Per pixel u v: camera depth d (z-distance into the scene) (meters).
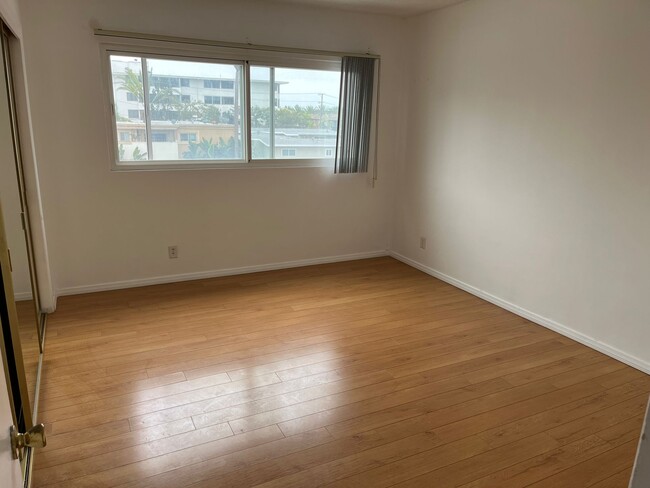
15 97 3.12
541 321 3.57
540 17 3.34
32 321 2.74
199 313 3.64
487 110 3.88
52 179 3.72
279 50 4.23
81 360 2.89
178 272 4.34
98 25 3.62
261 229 4.60
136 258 4.14
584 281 3.22
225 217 4.41
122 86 3.83
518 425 2.36
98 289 4.05
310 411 2.44
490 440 2.25
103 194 3.91
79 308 3.68
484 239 4.03
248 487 1.93
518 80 3.56
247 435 2.24
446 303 3.98
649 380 2.81
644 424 0.71
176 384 2.65
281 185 4.59
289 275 4.60
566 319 3.38
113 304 3.77
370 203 5.09
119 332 3.28
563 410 2.49
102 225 3.96
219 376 2.75
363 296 4.10
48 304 3.54
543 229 3.48
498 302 3.94
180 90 4.03
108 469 2.00
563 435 2.29
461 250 4.31
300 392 2.61
